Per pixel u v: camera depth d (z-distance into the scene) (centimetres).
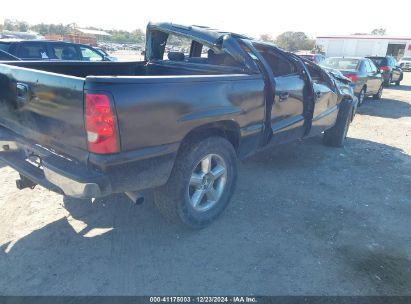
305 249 319
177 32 423
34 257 293
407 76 2958
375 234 350
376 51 3669
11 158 317
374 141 717
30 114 291
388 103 1321
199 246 317
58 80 252
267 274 283
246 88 343
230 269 288
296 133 469
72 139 257
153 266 288
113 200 395
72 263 288
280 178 483
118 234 331
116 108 239
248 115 353
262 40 433
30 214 357
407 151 650
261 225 357
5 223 339
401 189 466
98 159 243
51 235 324
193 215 330
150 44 495
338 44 3841
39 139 292
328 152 616
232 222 360
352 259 308
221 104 317
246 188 444
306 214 384
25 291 255
